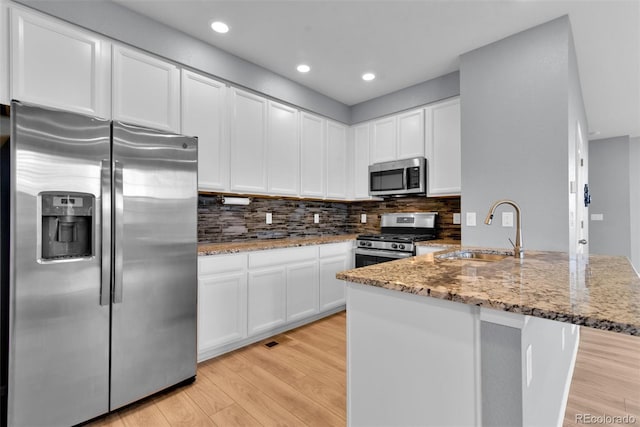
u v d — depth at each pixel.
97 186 1.64
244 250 2.54
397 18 2.20
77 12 1.90
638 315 0.77
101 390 1.66
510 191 2.37
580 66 2.91
